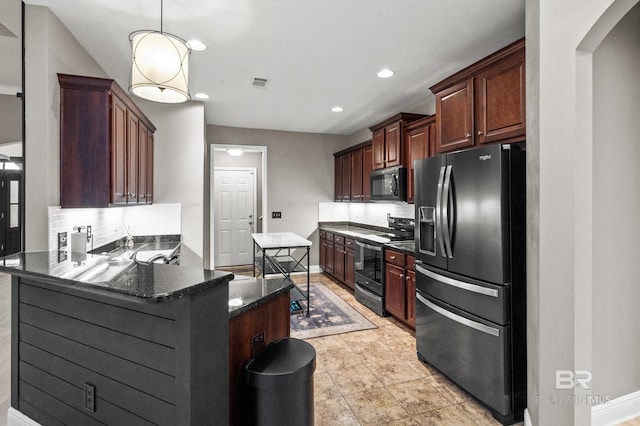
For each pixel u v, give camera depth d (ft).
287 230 19.06
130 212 12.79
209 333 3.82
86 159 7.48
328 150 19.76
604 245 6.00
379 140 14.17
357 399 7.14
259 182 22.77
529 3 6.07
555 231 5.32
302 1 6.73
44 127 6.85
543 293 5.50
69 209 7.93
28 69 6.76
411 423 6.39
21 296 5.51
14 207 22.20
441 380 7.92
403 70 10.20
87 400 4.66
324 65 9.86
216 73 10.43
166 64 5.53
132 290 3.41
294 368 4.40
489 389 6.64
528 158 6.10
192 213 13.32
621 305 6.19
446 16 7.27
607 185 5.97
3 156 16.06
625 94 6.08
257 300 4.92
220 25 7.63
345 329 10.98
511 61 7.26
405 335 10.52
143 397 4.05
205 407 3.77
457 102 8.85
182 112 13.21
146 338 4.00
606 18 4.47
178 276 3.96
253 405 4.32
